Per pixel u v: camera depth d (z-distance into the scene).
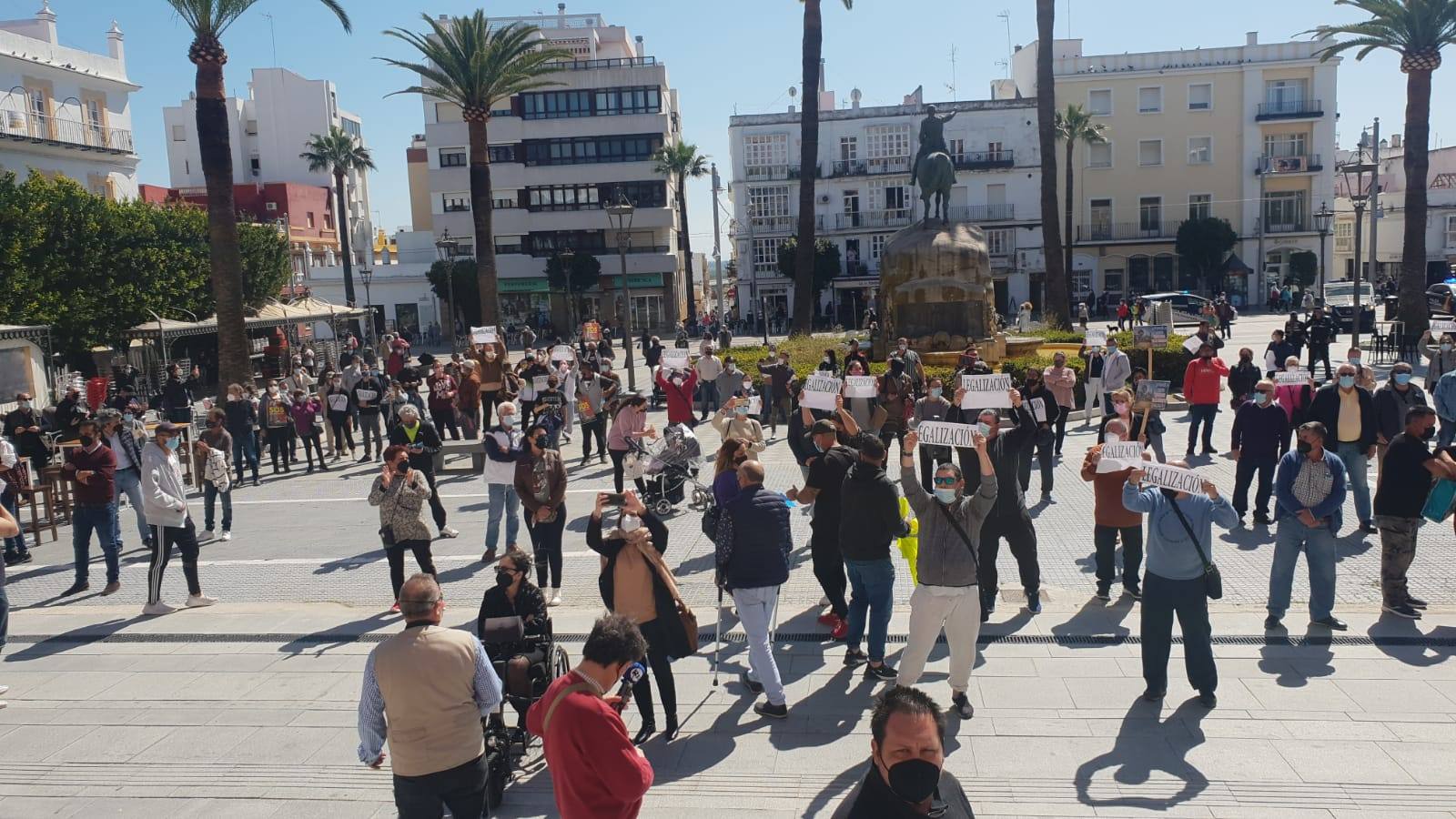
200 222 35.84
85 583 10.92
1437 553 10.21
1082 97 60.09
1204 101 59.72
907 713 2.97
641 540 6.55
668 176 63.31
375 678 4.72
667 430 13.53
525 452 9.58
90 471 10.63
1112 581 8.96
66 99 37.19
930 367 22.84
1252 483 13.58
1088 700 6.93
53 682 8.11
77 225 29.62
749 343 44.91
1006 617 8.63
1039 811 5.51
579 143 62.53
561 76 61.88
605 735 4.11
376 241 85.56
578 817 4.11
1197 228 57.56
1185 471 6.52
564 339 59.75
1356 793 5.60
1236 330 40.12
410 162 81.00
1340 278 72.56
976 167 59.50
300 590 10.66
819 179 59.94
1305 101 59.16
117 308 30.05
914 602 6.69
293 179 72.88
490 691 4.84
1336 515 7.90
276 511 14.98
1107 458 6.75
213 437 13.52
